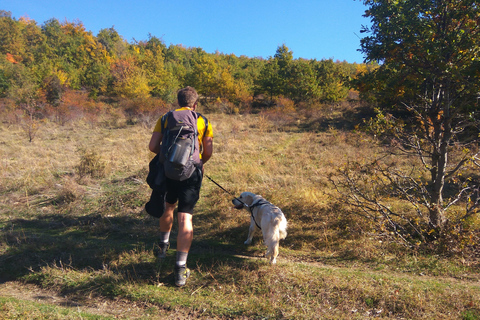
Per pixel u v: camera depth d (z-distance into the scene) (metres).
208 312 3.08
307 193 7.06
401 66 5.03
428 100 5.12
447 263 4.19
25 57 50.16
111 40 70.44
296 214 6.32
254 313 3.03
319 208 6.40
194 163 3.14
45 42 53.00
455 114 4.75
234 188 7.93
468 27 4.54
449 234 4.52
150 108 24.25
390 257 4.46
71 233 5.91
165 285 3.58
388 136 5.30
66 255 4.45
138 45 68.44
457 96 4.84
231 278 3.66
